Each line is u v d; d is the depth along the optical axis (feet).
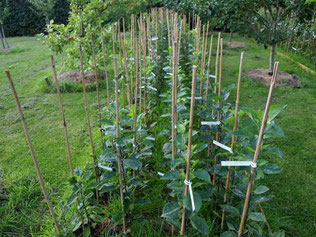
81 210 6.42
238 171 5.84
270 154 10.10
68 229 6.24
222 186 6.70
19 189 8.30
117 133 5.54
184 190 5.08
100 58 15.75
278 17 17.98
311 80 18.25
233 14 17.42
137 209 6.97
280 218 6.86
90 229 6.72
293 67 21.11
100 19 17.53
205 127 7.06
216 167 5.89
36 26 46.16
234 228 5.28
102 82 17.93
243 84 17.74
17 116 13.88
